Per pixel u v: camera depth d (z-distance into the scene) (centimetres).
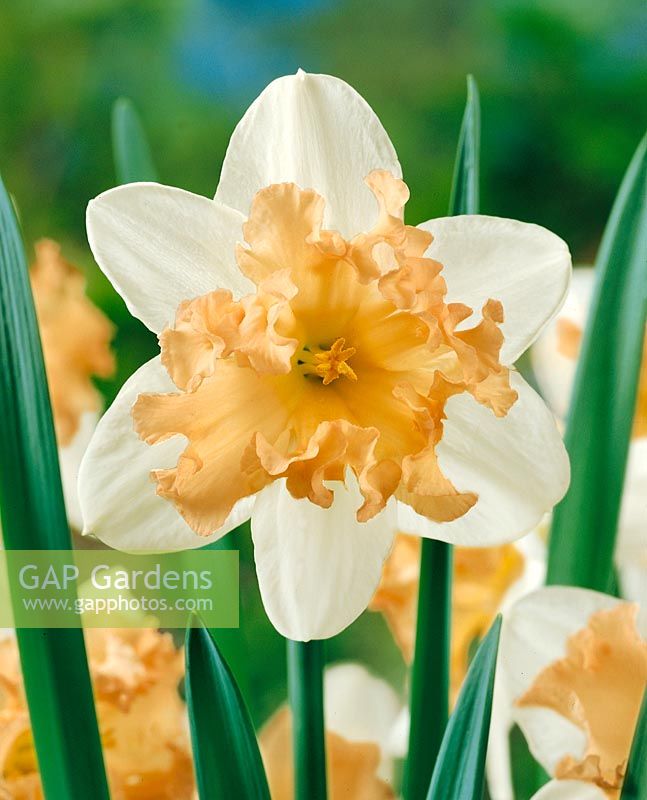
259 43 122
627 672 43
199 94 120
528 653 44
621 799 41
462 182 42
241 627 46
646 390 50
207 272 41
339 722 48
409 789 43
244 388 42
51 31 117
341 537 41
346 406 43
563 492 41
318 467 41
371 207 42
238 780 40
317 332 44
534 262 41
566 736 44
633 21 119
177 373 40
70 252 107
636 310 43
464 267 41
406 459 41
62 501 41
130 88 118
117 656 45
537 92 118
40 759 42
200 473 41
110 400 54
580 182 117
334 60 122
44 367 41
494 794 47
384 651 57
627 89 118
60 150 115
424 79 121
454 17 121
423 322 42
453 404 42
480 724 40
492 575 48
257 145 41
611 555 44
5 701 45
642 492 49
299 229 41
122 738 45
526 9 120
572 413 44
